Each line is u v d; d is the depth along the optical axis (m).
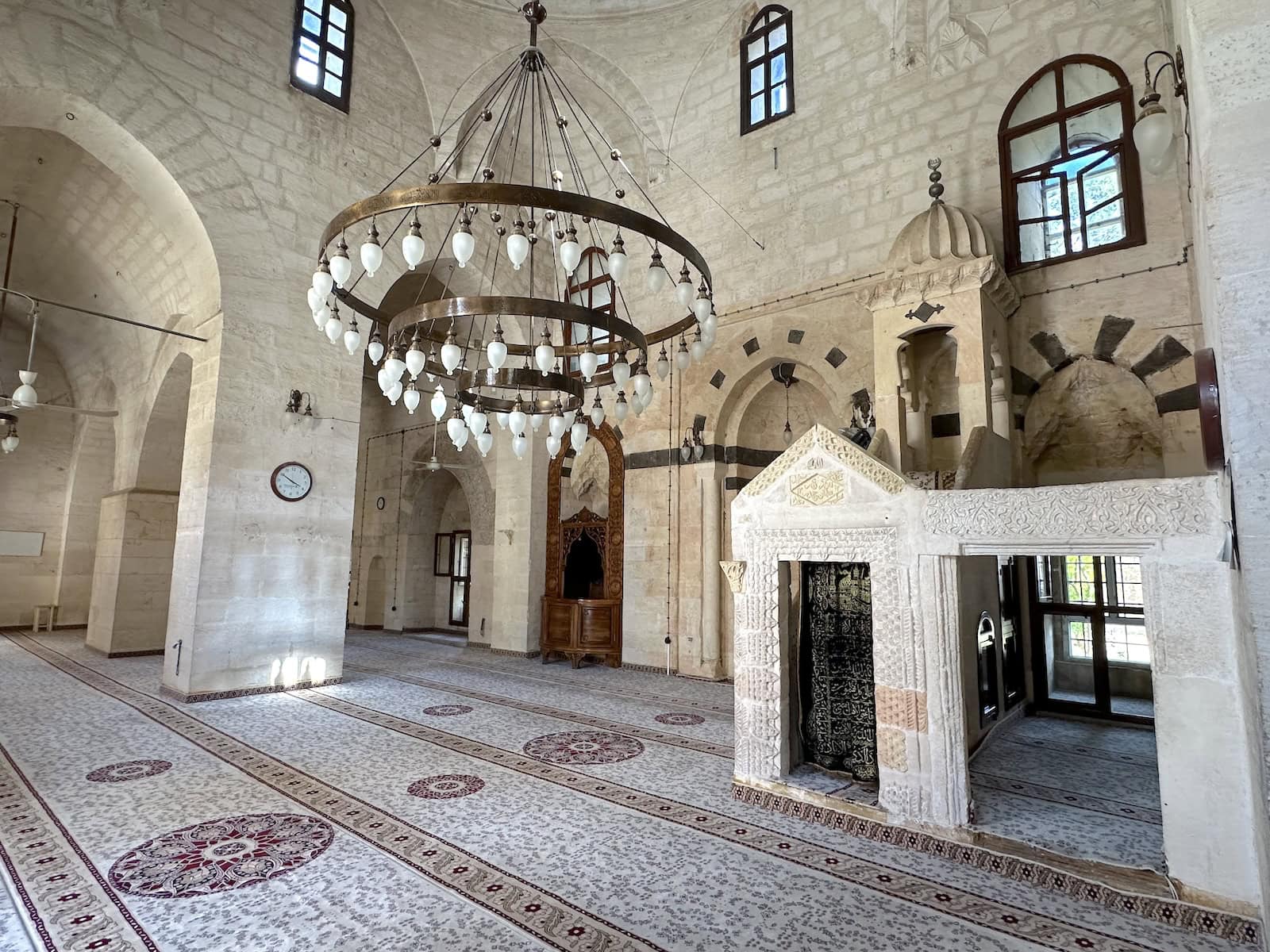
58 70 6.61
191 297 8.62
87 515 13.41
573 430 5.57
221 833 3.80
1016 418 6.76
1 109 6.66
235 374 7.64
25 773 4.82
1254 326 2.25
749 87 9.62
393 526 14.70
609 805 4.27
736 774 4.45
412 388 5.28
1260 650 2.19
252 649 7.61
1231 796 2.86
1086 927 2.89
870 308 6.70
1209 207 2.36
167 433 10.54
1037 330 6.80
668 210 10.20
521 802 4.32
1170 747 3.03
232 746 5.56
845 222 8.37
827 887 3.22
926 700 3.70
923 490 3.80
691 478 9.44
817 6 8.99
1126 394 6.48
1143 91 6.47
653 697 7.78
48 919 2.89
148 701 7.16
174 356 9.59
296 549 8.02
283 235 8.19
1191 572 3.04
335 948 2.69
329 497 8.35
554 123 11.20
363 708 7.01
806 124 8.88
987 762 5.11
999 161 7.29
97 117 6.92
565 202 3.95
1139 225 6.34
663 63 10.33
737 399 9.42
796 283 8.71
